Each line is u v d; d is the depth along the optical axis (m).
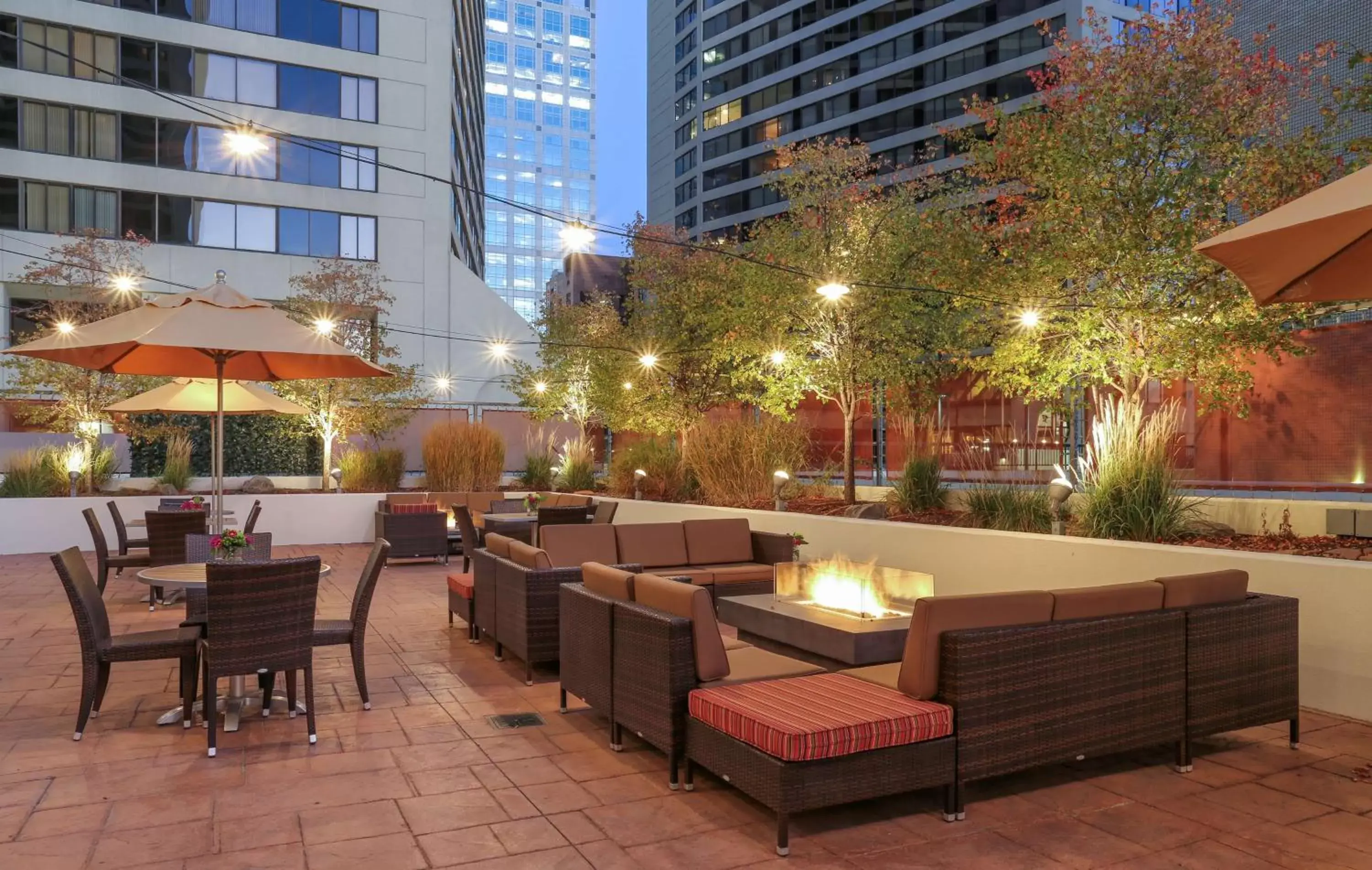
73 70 25.41
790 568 6.29
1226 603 4.39
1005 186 9.39
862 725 3.41
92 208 25.66
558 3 108.56
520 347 30.91
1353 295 3.52
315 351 5.73
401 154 29.45
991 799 3.85
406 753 4.45
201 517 8.83
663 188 67.88
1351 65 7.59
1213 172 7.97
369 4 29.06
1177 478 7.29
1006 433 9.31
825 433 13.64
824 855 3.30
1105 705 3.94
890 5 51.00
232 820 3.59
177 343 5.29
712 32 61.38
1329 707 5.07
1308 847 3.37
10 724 4.87
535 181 106.25
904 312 11.22
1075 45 8.45
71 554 4.77
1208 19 8.09
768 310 11.58
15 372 23.52
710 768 3.74
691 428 13.65
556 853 3.31
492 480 15.46
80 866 3.16
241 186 27.31
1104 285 7.88
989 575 7.04
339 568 11.66
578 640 4.92
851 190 12.19
